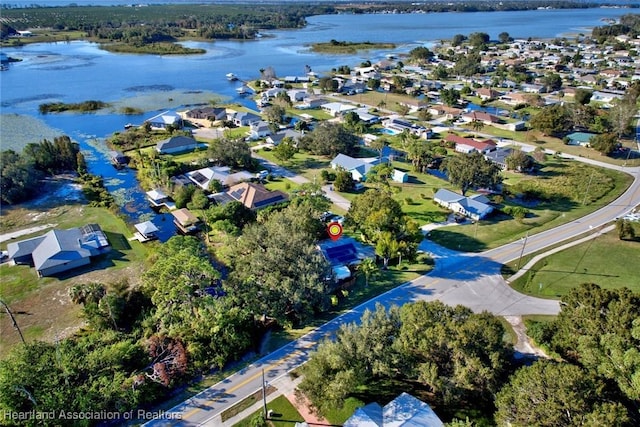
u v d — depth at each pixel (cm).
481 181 9038
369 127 14675
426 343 4309
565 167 11025
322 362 4422
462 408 4378
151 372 4747
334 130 12062
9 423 4034
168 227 8294
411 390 4659
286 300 5566
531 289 6384
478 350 4256
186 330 5159
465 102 17712
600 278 6588
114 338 5162
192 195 9181
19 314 5922
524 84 19812
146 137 13212
